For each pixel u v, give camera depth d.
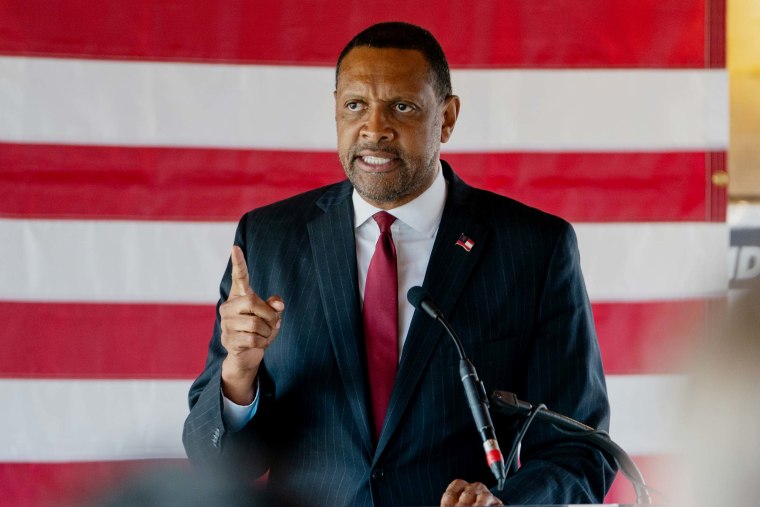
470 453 6.69
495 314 6.86
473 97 10.20
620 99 10.18
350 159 6.83
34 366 9.96
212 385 6.58
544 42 10.21
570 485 6.42
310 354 6.79
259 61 10.16
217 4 10.13
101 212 10.03
